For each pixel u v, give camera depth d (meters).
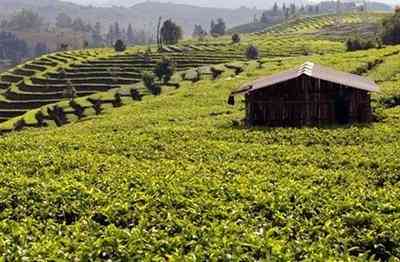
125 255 15.11
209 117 59.28
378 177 27.03
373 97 54.41
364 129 41.84
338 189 23.50
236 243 15.64
